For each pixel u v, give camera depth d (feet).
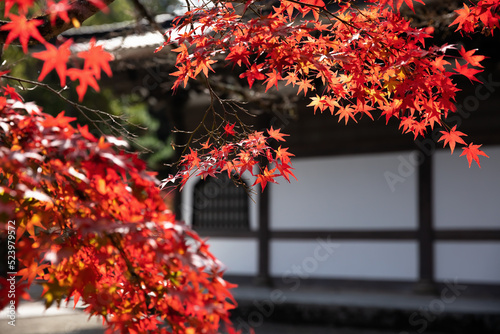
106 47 25.59
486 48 19.03
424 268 29.86
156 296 5.42
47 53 4.76
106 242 5.34
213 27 7.70
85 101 32.04
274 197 34.47
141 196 5.08
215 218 36.04
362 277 31.65
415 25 16.53
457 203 29.32
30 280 5.45
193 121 33.53
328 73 7.63
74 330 22.09
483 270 28.60
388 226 31.09
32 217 5.42
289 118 30.48
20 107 5.24
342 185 32.42
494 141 27.89
